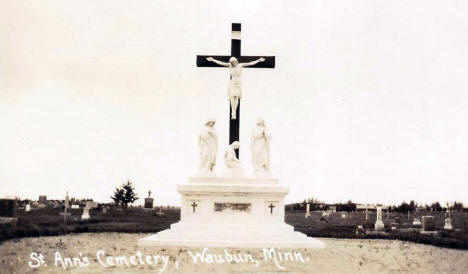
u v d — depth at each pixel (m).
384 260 14.56
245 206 16.44
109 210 32.25
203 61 19.34
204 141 17.33
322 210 32.69
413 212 29.70
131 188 32.78
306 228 25.98
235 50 19.58
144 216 30.83
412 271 12.80
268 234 15.91
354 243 19.55
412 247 18.30
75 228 22.61
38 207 29.73
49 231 20.58
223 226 16.02
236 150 17.95
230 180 16.84
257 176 17.09
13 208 21.03
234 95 18.81
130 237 20.23
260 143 17.33
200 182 16.83
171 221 28.55
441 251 17.14
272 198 16.52
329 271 12.27
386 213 30.88
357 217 31.14
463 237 19.89
